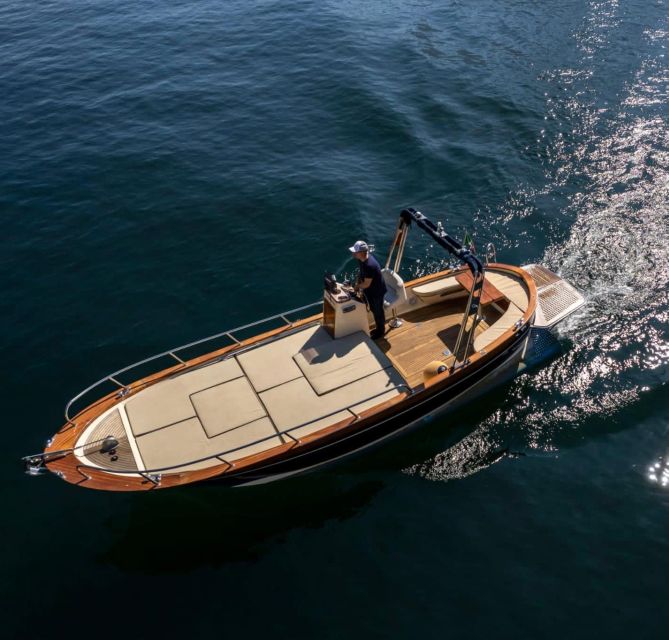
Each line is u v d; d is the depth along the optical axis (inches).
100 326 583.2
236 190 758.5
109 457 394.0
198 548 415.5
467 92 940.0
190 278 634.8
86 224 712.4
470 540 417.1
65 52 1146.7
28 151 850.1
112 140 869.2
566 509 432.5
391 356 480.1
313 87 979.9
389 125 868.6
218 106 946.1
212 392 431.2
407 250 660.1
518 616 375.9
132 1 1392.7
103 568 404.2
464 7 1234.6
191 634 370.6
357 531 423.8
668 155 776.9
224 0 1365.7
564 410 497.7
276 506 439.8
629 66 975.6
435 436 482.6
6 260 663.1
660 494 438.0
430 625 373.1
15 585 394.3
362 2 1305.4
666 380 512.1
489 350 471.2
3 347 562.3
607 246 651.5
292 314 587.5
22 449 474.3
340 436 417.7
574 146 810.8
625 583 389.1
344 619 377.4
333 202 729.6
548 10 1184.2
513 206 719.1
